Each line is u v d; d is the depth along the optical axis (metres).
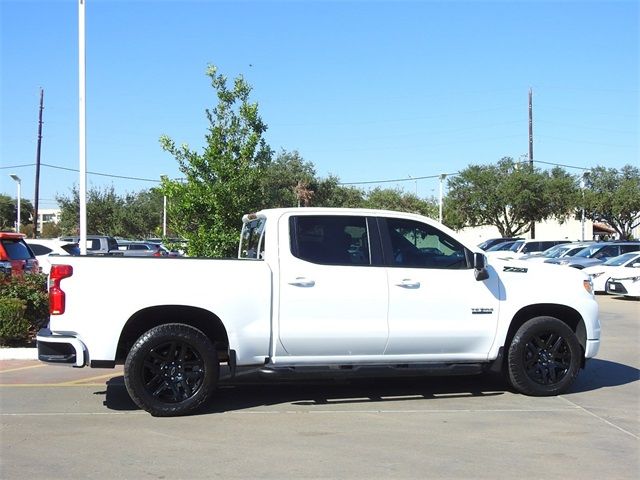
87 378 8.50
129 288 6.38
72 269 6.34
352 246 6.95
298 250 6.81
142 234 50.81
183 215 12.60
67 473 4.91
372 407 6.96
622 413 6.66
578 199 46.66
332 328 6.71
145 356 6.41
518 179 45.09
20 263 14.05
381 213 7.12
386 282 6.88
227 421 6.38
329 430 6.05
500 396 7.43
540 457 5.28
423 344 6.96
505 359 7.39
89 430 6.06
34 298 10.88
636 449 5.50
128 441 5.71
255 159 12.89
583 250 25.75
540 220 47.84
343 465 5.08
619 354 10.36
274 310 6.63
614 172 53.75
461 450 5.45
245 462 5.15
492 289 7.19
